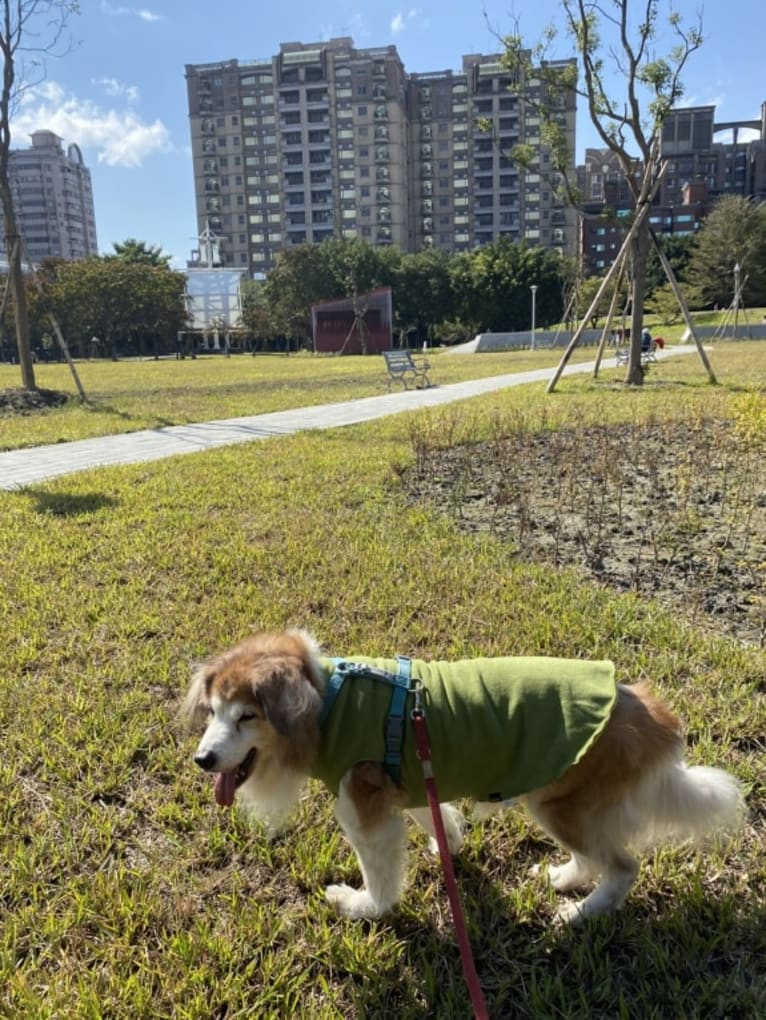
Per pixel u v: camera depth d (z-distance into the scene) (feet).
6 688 13.05
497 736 7.70
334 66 353.92
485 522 22.35
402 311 248.73
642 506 23.44
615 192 363.35
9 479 29.55
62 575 18.38
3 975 7.53
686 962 7.67
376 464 29.86
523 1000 7.38
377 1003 7.40
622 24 52.70
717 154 438.40
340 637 14.82
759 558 18.49
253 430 41.34
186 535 21.18
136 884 8.84
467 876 9.18
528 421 38.04
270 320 249.34
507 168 372.17
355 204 367.66
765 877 8.73
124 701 12.61
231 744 7.39
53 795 10.36
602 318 205.26
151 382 87.66
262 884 8.97
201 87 367.86
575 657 13.74
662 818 7.87
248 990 7.46
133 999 7.34
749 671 13.01
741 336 171.83
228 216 379.76
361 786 7.82
